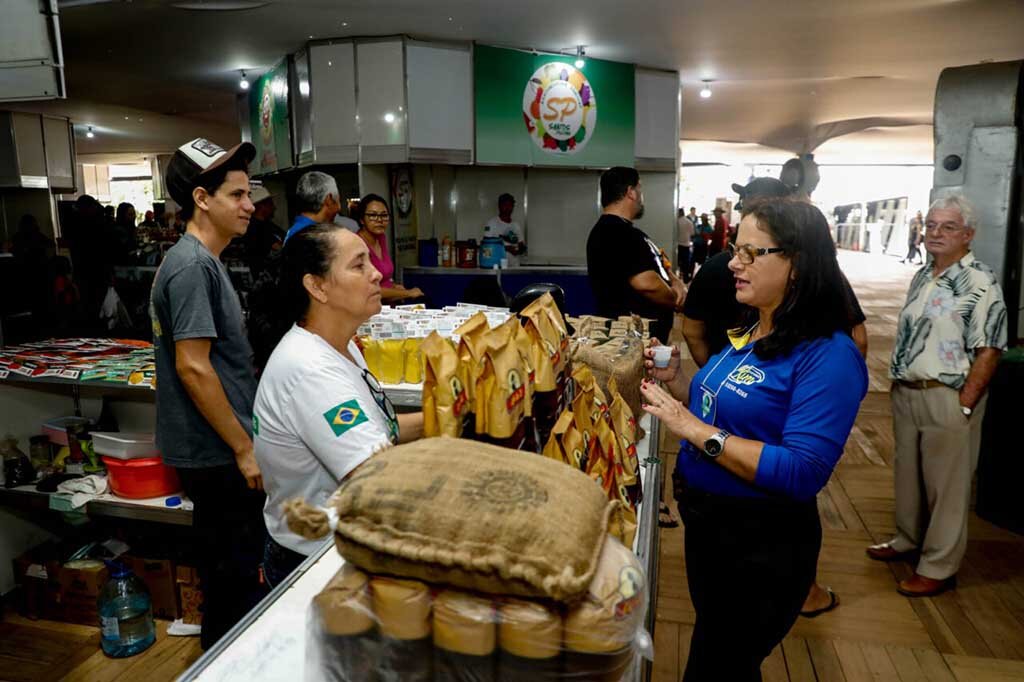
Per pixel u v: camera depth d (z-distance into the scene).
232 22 5.60
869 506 3.94
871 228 30.11
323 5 5.21
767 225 1.52
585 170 7.64
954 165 3.88
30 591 2.98
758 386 1.57
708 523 1.67
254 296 2.16
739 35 6.18
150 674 2.60
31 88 3.18
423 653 0.82
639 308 3.44
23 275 5.75
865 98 9.53
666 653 2.67
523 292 2.24
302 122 6.66
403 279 6.93
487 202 7.64
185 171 2.21
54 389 3.22
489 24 5.81
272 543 1.61
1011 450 3.66
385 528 0.82
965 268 2.89
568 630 0.78
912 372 3.03
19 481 3.01
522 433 1.27
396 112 6.23
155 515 2.79
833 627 2.84
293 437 1.45
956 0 5.19
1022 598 3.03
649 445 1.96
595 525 0.86
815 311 1.52
